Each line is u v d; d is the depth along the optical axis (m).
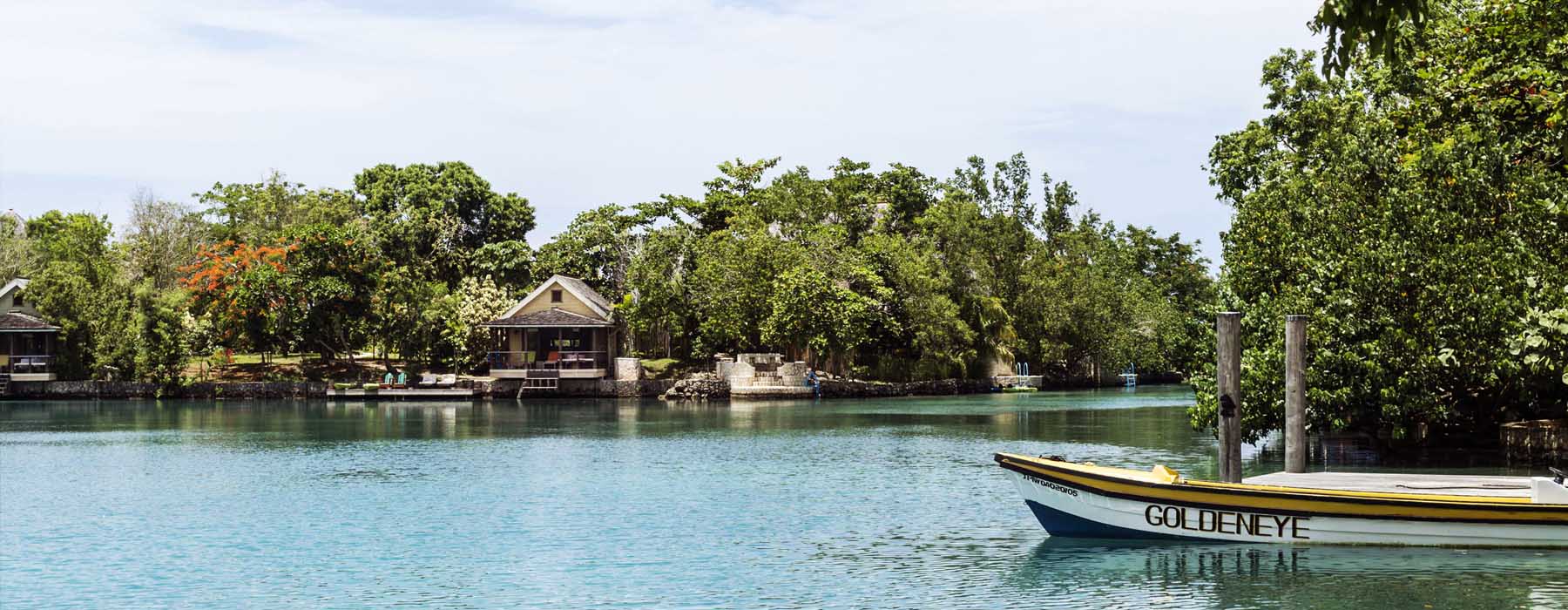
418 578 25.34
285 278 94.12
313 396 92.81
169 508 34.78
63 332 97.50
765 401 89.62
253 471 43.41
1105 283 119.06
